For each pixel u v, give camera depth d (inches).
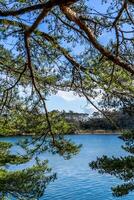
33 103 409.7
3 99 400.8
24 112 432.5
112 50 329.1
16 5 299.0
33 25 275.7
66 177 1708.9
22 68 381.4
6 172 616.7
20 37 314.3
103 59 341.4
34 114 444.5
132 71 298.8
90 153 2898.6
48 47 350.6
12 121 449.1
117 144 4020.7
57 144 447.2
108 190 1391.5
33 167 617.9
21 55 348.5
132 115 346.3
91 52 347.6
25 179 600.1
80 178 1681.8
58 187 1450.5
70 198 1259.8
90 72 335.3
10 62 374.9
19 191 603.2
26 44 302.5
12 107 422.3
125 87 344.8
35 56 360.8
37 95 403.5
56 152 454.0
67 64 362.0
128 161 446.3
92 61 331.6
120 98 346.0
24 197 609.0
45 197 1269.7
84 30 297.1
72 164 2208.4
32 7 240.8
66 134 451.8
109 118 359.6
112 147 3531.0
